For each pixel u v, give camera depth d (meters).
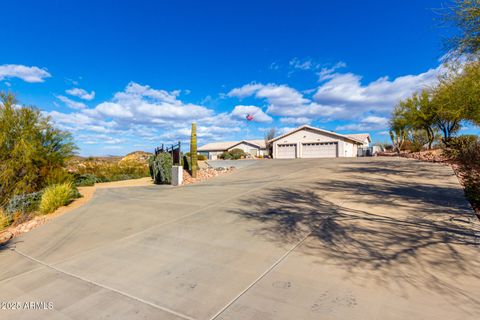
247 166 18.42
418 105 21.95
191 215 6.45
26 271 3.82
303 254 3.94
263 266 3.64
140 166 21.03
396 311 2.57
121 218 6.51
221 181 12.42
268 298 2.89
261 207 6.82
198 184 12.05
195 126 14.06
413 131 29.02
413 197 6.94
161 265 3.82
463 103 10.66
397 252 3.82
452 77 11.69
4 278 3.62
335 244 4.22
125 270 3.71
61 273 3.70
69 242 5.00
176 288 3.18
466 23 6.96
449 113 13.15
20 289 3.30
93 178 15.51
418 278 3.14
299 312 2.62
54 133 11.44
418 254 3.73
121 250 4.46
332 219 5.47
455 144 15.82
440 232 4.48
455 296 2.77
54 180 9.96
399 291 2.90
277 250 4.14
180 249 4.38
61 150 11.70
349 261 3.64
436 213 5.50
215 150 59.25
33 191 9.48
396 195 7.27
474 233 4.38
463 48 7.35
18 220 7.05
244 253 4.10
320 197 7.58
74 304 2.93
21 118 10.24
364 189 8.33
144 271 3.66
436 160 15.76
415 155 20.58
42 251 4.60
